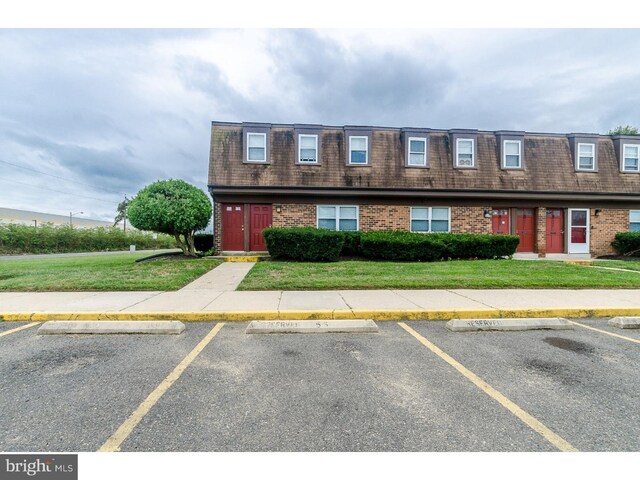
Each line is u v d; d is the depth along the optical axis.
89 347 4.18
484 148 15.50
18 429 2.48
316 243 11.61
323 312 5.48
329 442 2.37
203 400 2.90
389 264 10.85
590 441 2.40
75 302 6.10
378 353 4.03
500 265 10.47
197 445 2.34
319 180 14.37
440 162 15.17
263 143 14.51
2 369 3.52
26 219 47.72
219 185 13.70
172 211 11.59
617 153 15.70
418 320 5.50
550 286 7.52
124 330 4.73
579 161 15.52
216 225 14.09
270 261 11.73
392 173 14.82
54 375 3.38
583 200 15.16
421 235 12.54
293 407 2.79
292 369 3.55
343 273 9.00
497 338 4.62
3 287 7.25
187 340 4.46
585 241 15.40
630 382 3.30
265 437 2.42
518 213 15.37
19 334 4.66
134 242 32.91
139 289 7.28
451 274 8.76
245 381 3.27
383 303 6.06
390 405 2.84
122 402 2.86
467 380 3.32
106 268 10.11
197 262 11.23
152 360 3.78
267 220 14.37
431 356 3.95
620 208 15.46
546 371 3.55
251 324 4.88
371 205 14.70
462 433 2.47
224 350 4.09
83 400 2.89
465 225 14.96
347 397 2.96
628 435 2.47
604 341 4.51
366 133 14.93
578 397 3.00
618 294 6.88
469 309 5.66
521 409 2.79
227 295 6.74
